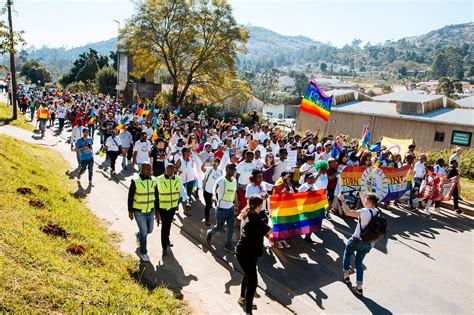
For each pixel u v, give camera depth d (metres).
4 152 11.96
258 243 6.58
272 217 9.44
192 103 44.25
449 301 7.63
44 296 5.14
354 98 38.44
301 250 9.65
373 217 7.49
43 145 19.27
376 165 14.35
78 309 5.17
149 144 14.52
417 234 11.44
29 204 8.42
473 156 19.50
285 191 9.88
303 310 7.00
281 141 15.13
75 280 5.87
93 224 9.30
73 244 7.32
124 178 14.72
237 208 10.28
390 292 7.84
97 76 66.06
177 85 43.31
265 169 12.43
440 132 28.28
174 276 7.62
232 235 9.67
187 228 10.39
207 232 9.41
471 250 10.38
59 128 25.92
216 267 8.27
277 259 9.06
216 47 42.78
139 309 5.69
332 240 10.39
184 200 11.41
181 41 41.62
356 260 7.75
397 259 9.48
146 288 6.71
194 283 7.46
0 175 9.34
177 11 41.25
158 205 8.23
